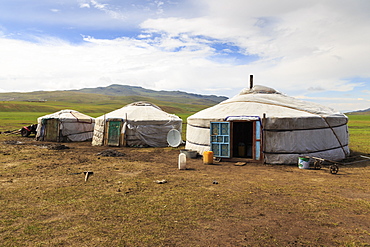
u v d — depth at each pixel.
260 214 5.44
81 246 4.04
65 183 7.74
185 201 6.18
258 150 11.55
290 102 13.31
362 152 14.73
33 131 23.25
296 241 4.32
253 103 12.88
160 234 4.48
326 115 11.94
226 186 7.56
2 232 4.50
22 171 9.34
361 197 6.65
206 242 4.23
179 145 18.25
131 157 12.91
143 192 6.88
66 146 16.33
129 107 19.33
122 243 4.15
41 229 4.63
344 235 4.56
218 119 12.26
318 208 5.82
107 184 7.67
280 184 7.84
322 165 10.89
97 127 18.50
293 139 11.27
